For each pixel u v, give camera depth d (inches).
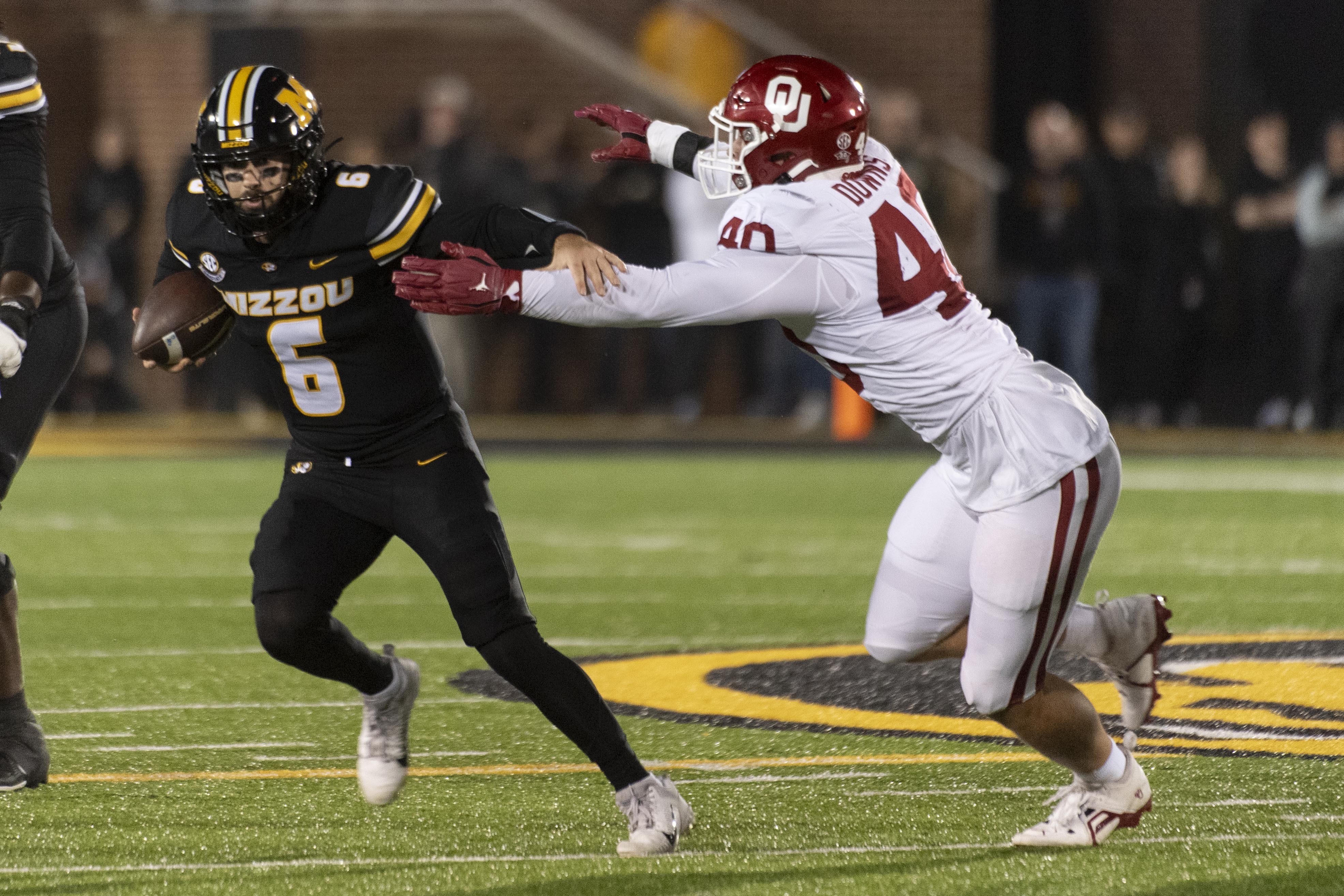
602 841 530.6
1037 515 506.3
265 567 538.9
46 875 493.7
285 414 548.1
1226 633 889.5
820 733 674.8
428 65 2432.3
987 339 519.8
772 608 992.9
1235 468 1777.8
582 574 1122.7
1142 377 2161.7
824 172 519.5
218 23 2450.8
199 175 526.0
